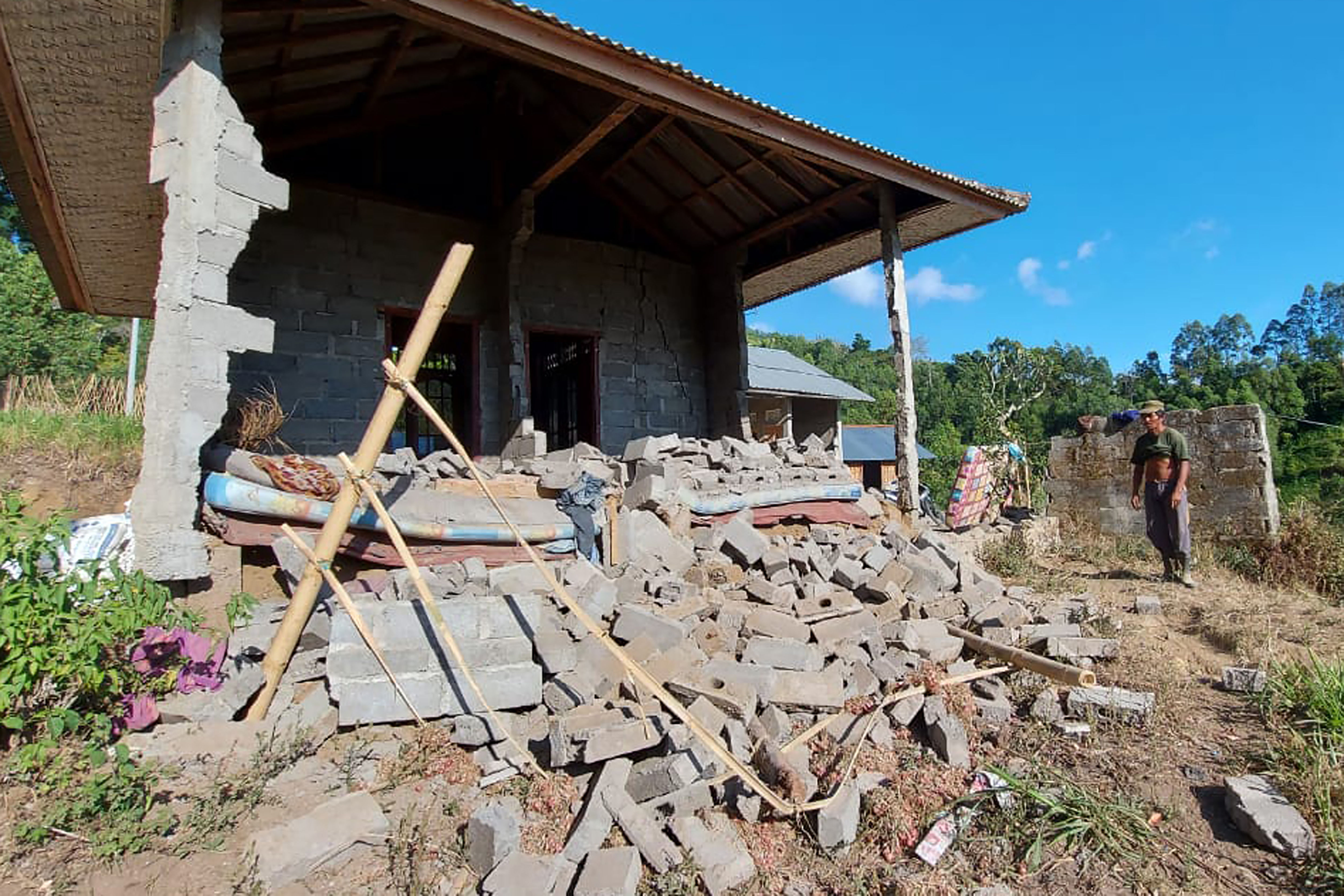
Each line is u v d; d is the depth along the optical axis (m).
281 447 8.14
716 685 4.07
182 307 4.39
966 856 3.38
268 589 4.74
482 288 10.06
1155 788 3.87
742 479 7.61
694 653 4.35
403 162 9.62
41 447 6.82
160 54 5.38
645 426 11.41
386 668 3.87
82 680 3.32
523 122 10.41
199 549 4.28
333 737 3.84
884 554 6.58
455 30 5.64
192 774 3.38
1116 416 10.86
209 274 4.52
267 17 5.91
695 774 3.46
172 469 4.27
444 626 3.85
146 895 2.76
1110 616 6.23
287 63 6.96
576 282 10.92
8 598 3.16
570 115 9.99
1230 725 4.48
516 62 9.35
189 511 4.30
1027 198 9.55
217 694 3.80
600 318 11.11
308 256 8.70
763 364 22.11
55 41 5.20
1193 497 9.91
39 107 6.27
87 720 3.37
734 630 4.97
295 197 8.67
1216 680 5.10
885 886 3.16
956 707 4.50
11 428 7.04
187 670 3.86
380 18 6.93
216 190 4.57
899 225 10.09
